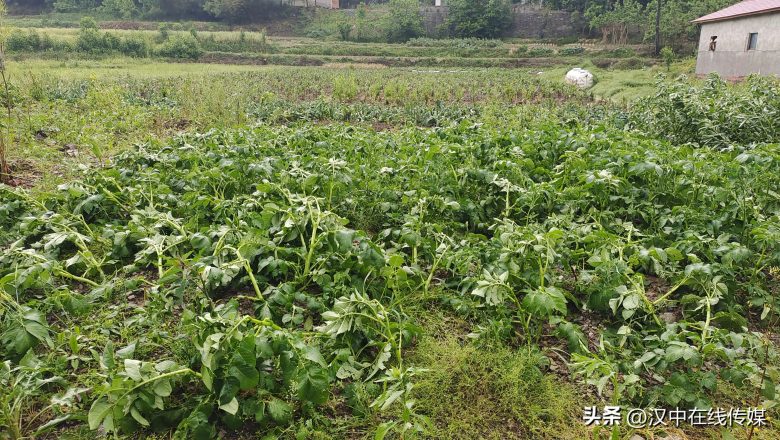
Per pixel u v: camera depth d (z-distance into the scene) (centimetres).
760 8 2105
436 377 321
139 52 3753
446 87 1897
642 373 339
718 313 360
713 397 324
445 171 593
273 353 274
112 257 455
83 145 934
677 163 562
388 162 636
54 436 283
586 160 610
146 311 362
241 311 389
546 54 4209
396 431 272
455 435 290
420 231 471
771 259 420
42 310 363
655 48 3922
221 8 5666
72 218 491
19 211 510
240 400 285
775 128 828
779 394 308
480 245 425
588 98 1856
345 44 4853
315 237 419
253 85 1897
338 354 309
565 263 393
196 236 404
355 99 1792
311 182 488
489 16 5116
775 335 387
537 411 304
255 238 407
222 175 565
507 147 675
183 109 1317
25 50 3403
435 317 391
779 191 545
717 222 473
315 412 292
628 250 433
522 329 375
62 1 6003
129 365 260
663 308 407
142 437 274
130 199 538
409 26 5216
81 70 2656
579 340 325
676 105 872
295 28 5716
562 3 5309
